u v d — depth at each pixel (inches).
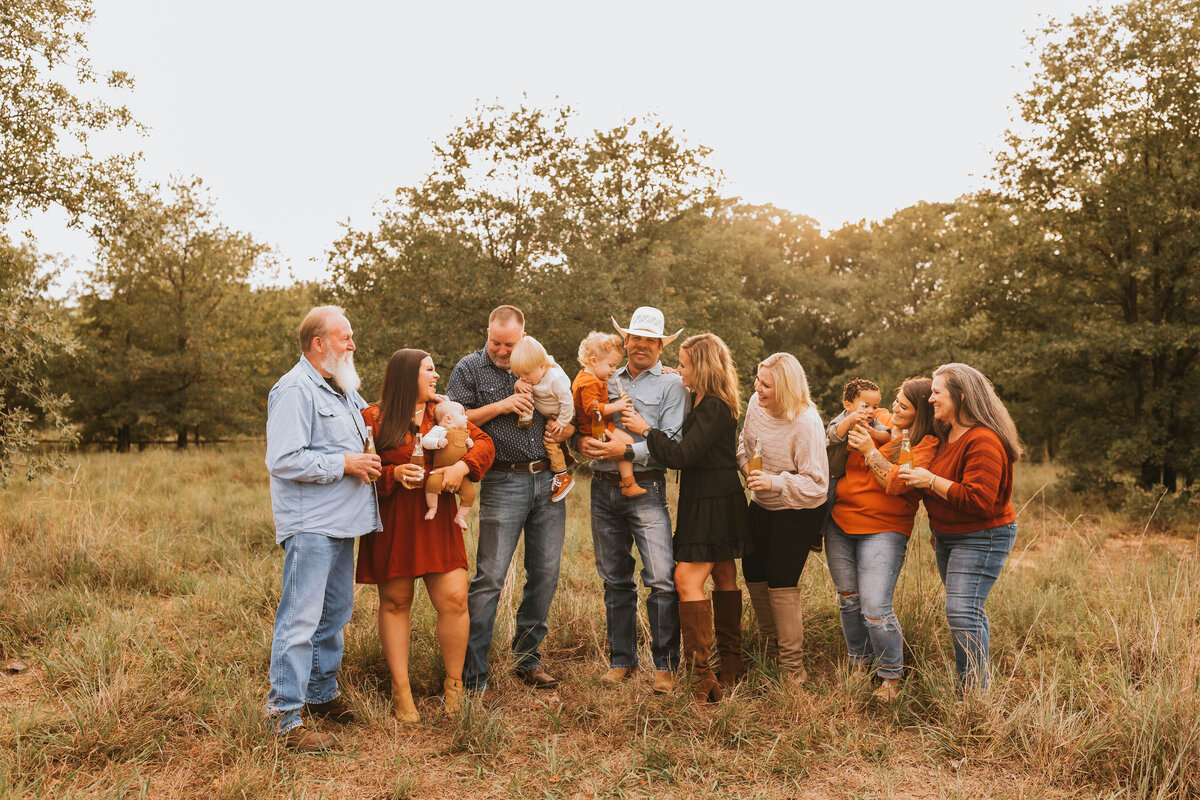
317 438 138.0
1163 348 498.6
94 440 1031.0
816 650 190.5
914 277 1228.5
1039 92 548.4
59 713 142.9
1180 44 498.9
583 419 167.8
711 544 157.5
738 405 163.9
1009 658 182.7
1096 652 183.2
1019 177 570.3
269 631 184.4
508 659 175.5
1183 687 140.7
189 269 1015.0
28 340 285.1
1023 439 649.6
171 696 150.3
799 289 1509.6
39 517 283.3
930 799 122.3
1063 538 356.2
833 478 170.2
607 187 810.8
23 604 198.5
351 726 145.8
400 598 148.8
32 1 306.5
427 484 144.6
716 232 1017.5
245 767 122.6
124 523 305.0
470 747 134.7
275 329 937.5
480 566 162.7
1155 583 233.8
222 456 733.3
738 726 143.1
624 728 144.6
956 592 152.7
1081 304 550.3
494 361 167.2
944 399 152.9
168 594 231.3
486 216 676.7
